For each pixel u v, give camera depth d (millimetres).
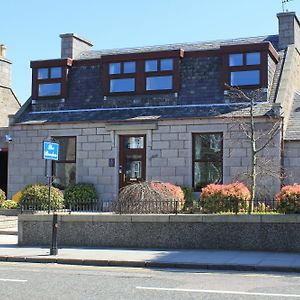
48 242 16375
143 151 23578
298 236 14219
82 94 25641
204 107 23188
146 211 16500
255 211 16078
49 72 26062
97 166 24000
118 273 11781
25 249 15508
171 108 23672
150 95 24250
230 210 16031
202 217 14992
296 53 25500
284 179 21203
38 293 9336
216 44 26469
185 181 22641
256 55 22953
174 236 15227
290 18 25344
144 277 11148
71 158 24625
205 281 10609
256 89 22656
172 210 16531
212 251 14492
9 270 12297
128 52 26500
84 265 13227
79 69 26234
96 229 15945
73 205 20641
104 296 9062
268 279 10844
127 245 15625
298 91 25250
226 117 22094
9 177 25281
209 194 16375
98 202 21781
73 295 9148
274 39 26078
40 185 22766
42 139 24891
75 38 27766
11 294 9266
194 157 22828
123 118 23797
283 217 14328
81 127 24359
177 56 24000
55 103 25781
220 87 23562
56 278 11023
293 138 21516
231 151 21953
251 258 13188
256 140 21500
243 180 21406
